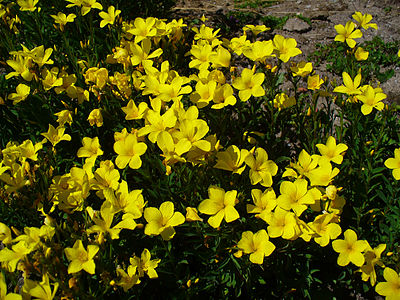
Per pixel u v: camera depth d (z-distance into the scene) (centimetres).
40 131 54
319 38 79
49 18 64
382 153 52
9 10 60
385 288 36
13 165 43
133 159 39
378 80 68
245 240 37
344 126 57
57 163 48
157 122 41
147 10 75
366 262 38
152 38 54
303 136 54
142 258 39
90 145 44
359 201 47
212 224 37
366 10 87
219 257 43
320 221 38
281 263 44
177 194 45
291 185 38
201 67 47
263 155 40
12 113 55
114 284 37
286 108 51
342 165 47
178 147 38
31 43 60
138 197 39
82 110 54
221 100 44
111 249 38
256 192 38
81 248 35
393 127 53
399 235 45
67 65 58
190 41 75
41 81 50
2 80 57
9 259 35
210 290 44
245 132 49
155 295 45
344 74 45
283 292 45
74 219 46
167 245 43
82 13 54
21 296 33
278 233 37
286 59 46
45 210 46
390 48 74
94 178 41
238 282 43
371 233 47
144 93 46
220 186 44
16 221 46
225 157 40
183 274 45
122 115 52
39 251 35
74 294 35
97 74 48
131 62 49
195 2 91
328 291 45
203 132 39
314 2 91
